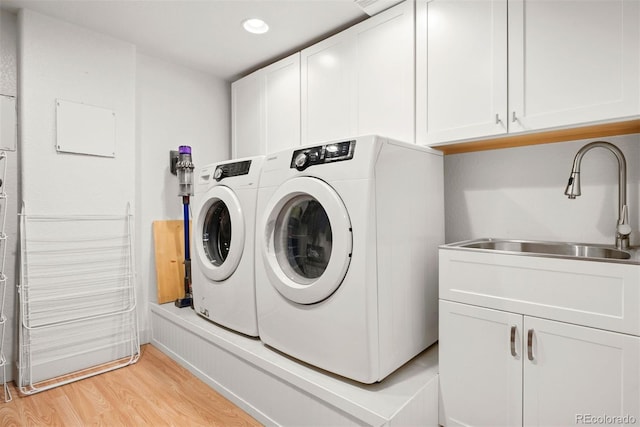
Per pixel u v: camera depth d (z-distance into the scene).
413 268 1.58
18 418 1.61
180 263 2.67
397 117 1.82
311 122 2.27
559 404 1.18
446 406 1.44
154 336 2.49
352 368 1.34
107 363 2.21
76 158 2.12
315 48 2.24
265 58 2.62
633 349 1.04
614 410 1.08
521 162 1.80
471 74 1.57
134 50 2.39
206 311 2.12
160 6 1.94
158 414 1.65
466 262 1.38
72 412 1.66
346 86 2.06
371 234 1.31
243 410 1.70
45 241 1.99
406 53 1.78
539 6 1.39
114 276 2.27
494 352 1.32
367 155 1.33
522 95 1.43
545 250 1.66
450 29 1.63
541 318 1.21
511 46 1.45
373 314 1.31
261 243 1.70
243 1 1.90
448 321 1.44
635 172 1.49
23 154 1.93
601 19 1.25
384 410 1.19
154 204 2.60
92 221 2.18
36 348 1.95
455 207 2.05
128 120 2.35
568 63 1.32
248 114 2.76
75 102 2.11
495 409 1.31
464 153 2.01
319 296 1.42
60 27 2.06
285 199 1.62
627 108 1.20
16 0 1.86
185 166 2.51
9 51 1.98
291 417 1.47
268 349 1.70
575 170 1.45
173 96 2.71
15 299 2.00
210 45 2.41
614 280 1.07
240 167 1.95
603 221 1.56
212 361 1.91
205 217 2.22
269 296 1.67
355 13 2.02
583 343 1.13
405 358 1.51
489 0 1.51
